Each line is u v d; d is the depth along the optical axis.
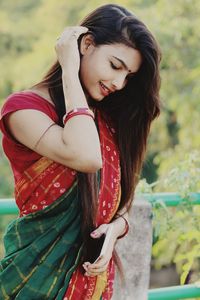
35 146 2.33
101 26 2.38
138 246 3.24
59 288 2.40
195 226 3.57
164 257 5.29
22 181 2.40
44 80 2.44
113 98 2.55
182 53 7.60
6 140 2.39
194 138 7.07
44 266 2.37
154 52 2.40
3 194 9.91
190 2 7.55
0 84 10.70
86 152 2.27
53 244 2.38
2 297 2.41
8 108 2.34
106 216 2.47
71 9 10.43
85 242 2.40
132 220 3.22
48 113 2.37
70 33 2.37
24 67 9.67
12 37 11.21
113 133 2.56
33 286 2.37
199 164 4.07
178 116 7.21
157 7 7.64
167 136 8.37
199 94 7.14
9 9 11.89
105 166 2.47
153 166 8.52
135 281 3.24
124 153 2.56
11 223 2.46
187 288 3.40
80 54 2.41
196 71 6.95
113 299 3.21
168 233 3.62
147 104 2.52
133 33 2.37
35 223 2.39
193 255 3.76
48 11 10.61
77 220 2.40
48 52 9.41
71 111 2.30
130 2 8.38
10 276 2.39
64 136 2.29
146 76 2.46
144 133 2.57
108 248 2.42
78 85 2.33
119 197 2.52
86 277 2.44
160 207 3.39
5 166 10.02
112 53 2.36
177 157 7.03
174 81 7.62
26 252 2.38
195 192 3.49
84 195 2.36
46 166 2.36
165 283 9.88
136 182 2.60
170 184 3.49
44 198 2.37
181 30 7.43
